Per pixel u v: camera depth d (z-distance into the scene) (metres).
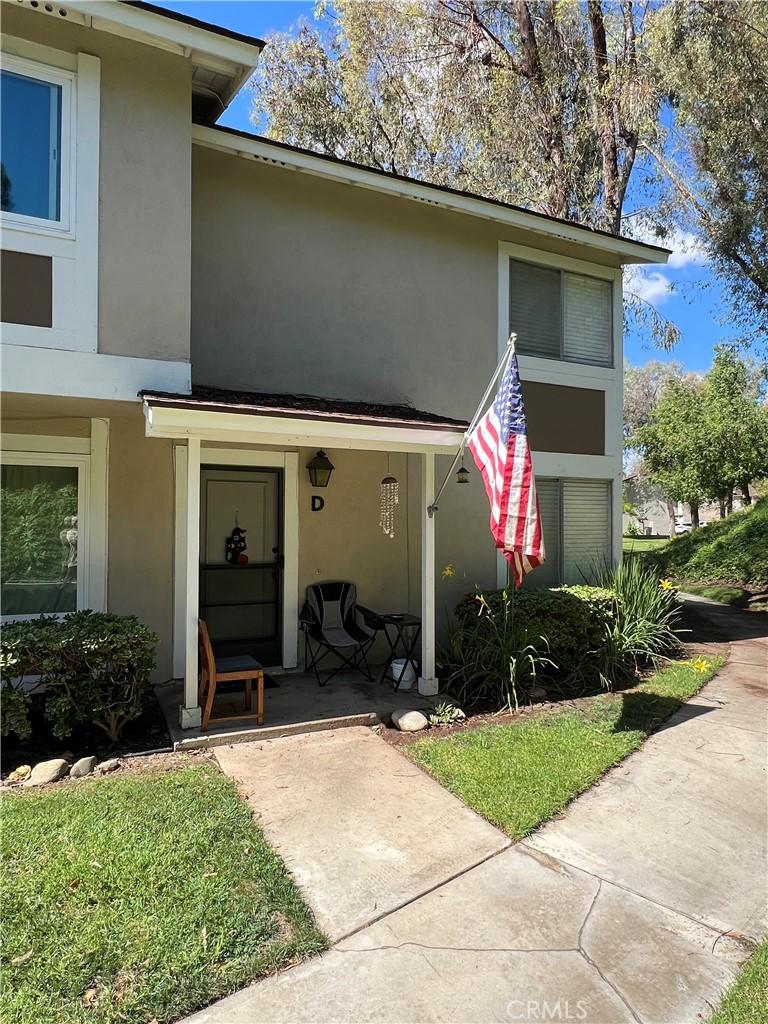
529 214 8.59
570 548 9.62
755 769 5.09
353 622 7.73
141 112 5.51
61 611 6.41
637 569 9.60
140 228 5.50
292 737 5.57
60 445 6.40
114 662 5.17
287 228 7.55
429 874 3.51
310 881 3.40
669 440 26.42
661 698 6.91
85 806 4.07
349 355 7.91
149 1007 2.50
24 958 2.71
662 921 3.18
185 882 3.28
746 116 11.34
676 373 45.06
